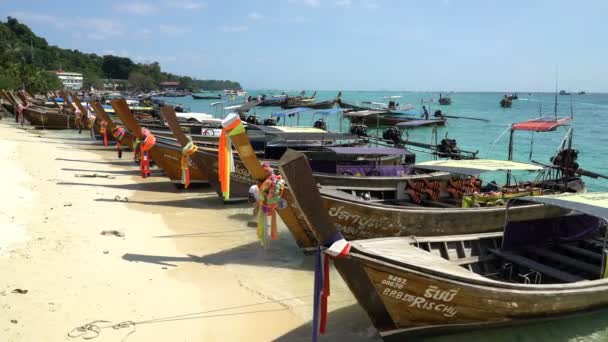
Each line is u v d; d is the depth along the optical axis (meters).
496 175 24.50
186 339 7.43
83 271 9.68
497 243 10.53
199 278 9.85
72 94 33.47
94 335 7.31
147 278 9.63
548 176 16.52
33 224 12.41
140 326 7.71
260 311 8.53
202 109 76.56
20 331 7.23
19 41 131.12
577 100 144.00
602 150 34.19
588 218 10.98
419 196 14.48
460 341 7.95
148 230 12.88
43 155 24.53
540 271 9.08
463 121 58.50
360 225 10.80
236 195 15.88
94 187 17.83
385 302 7.00
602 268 8.79
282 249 11.94
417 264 7.00
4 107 48.16
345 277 6.68
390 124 41.97
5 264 9.61
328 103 55.53
